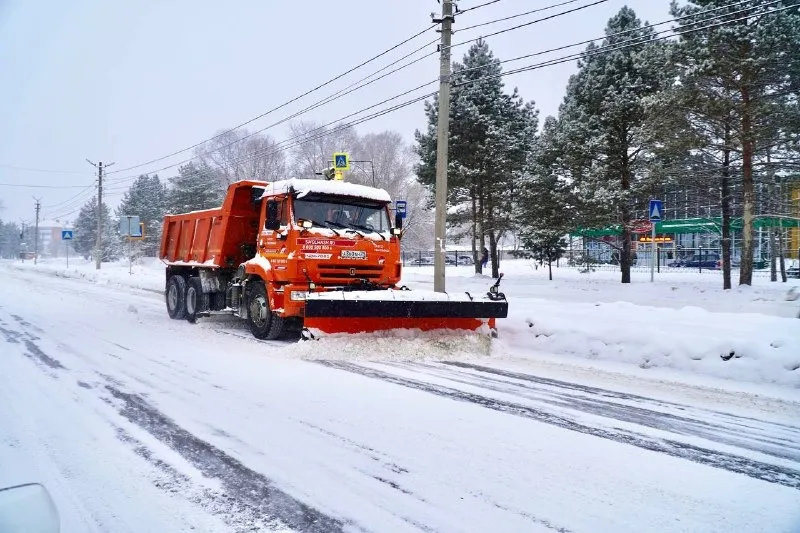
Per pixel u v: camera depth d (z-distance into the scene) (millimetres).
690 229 38812
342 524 3100
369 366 7387
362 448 4270
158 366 7238
